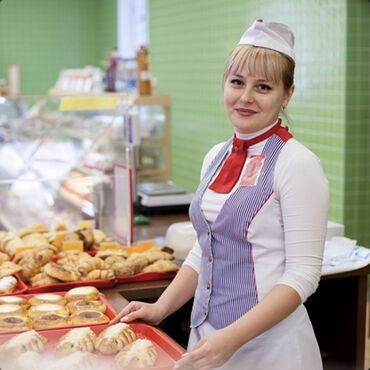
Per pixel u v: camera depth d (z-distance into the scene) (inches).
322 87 178.1
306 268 72.1
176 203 155.1
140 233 136.9
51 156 139.8
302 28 184.2
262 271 76.2
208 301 80.1
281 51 75.0
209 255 79.9
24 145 141.0
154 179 223.6
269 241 75.9
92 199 133.4
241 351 77.8
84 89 267.9
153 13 286.7
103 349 73.7
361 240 176.7
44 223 134.3
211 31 235.0
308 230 72.4
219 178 80.1
